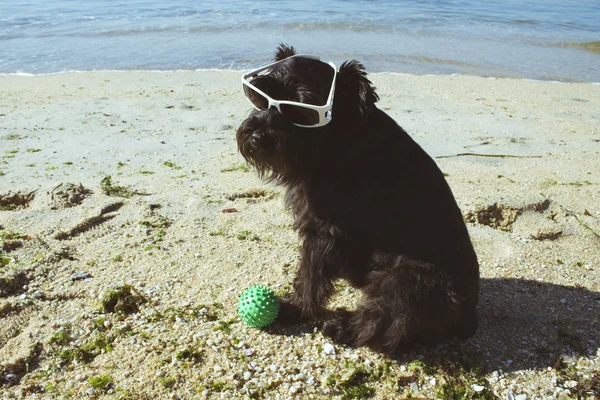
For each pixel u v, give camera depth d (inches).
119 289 47.0
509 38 202.8
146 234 55.9
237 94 110.9
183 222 58.4
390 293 42.1
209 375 41.1
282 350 43.8
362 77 42.9
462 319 43.5
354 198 43.3
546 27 228.8
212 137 84.2
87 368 41.2
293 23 202.2
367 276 44.4
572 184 72.1
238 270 51.8
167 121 91.6
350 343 44.8
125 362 41.6
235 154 76.8
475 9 269.7
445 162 78.4
